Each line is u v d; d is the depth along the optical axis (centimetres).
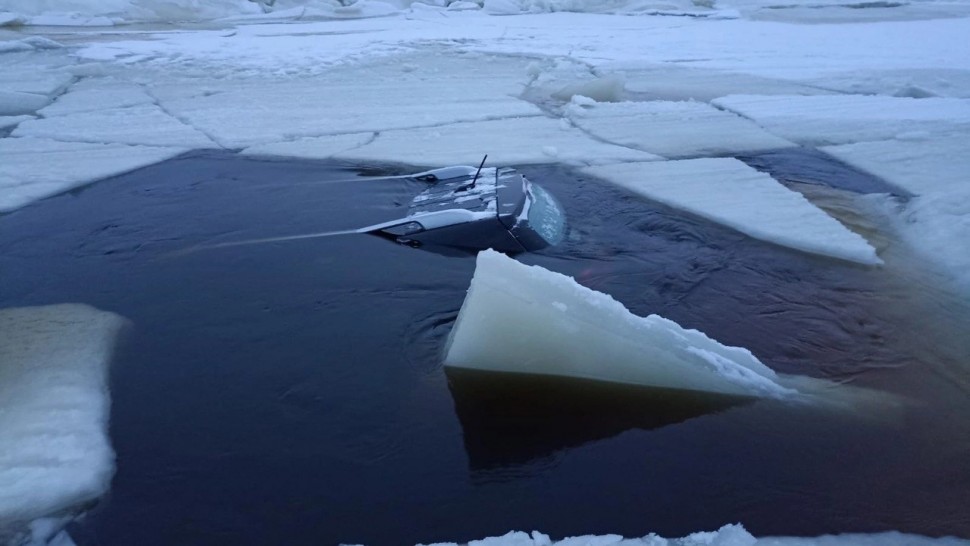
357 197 641
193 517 285
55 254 535
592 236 556
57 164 746
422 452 320
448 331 414
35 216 612
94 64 1265
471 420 339
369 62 1360
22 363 384
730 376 363
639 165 725
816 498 294
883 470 309
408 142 812
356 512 287
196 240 555
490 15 2667
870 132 845
